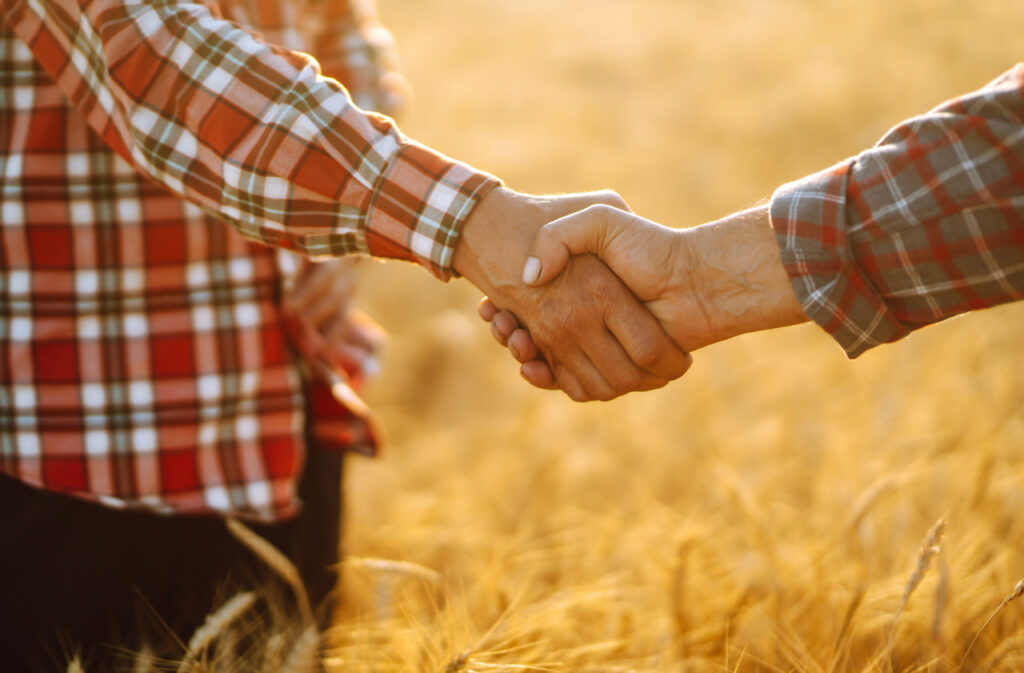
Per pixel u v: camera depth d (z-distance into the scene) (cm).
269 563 120
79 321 115
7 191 112
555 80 742
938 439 198
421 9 1042
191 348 119
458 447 264
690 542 145
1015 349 263
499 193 106
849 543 146
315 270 139
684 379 275
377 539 199
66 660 124
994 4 680
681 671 131
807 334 304
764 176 479
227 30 103
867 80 592
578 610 149
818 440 234
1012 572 145
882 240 94
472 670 118
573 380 113
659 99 657
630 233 105
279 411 126
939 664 123
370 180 100
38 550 122
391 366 319
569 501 221
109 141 105
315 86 101
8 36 111
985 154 88
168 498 119
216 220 119
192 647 110
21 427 115
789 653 130
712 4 984
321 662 127
